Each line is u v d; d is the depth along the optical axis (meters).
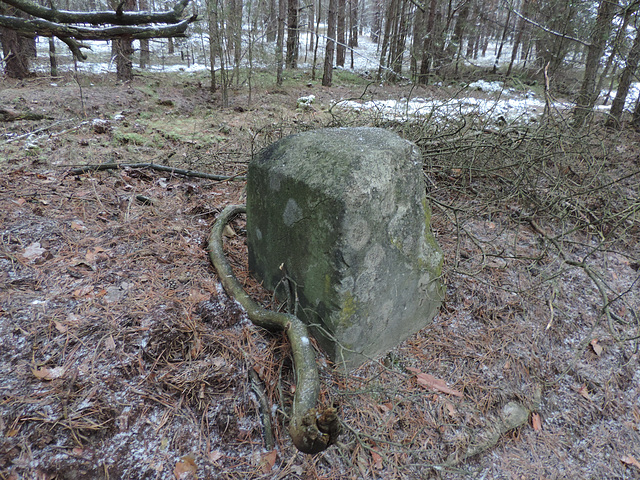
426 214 2.45
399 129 4.40
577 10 7.45
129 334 2.10
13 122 5.49
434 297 2.72
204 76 11.21
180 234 3.05
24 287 2.25
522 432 2.35
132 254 2.71
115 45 9.48
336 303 2.08
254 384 2.09
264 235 2.53
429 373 2.46
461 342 2.68
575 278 3.31
